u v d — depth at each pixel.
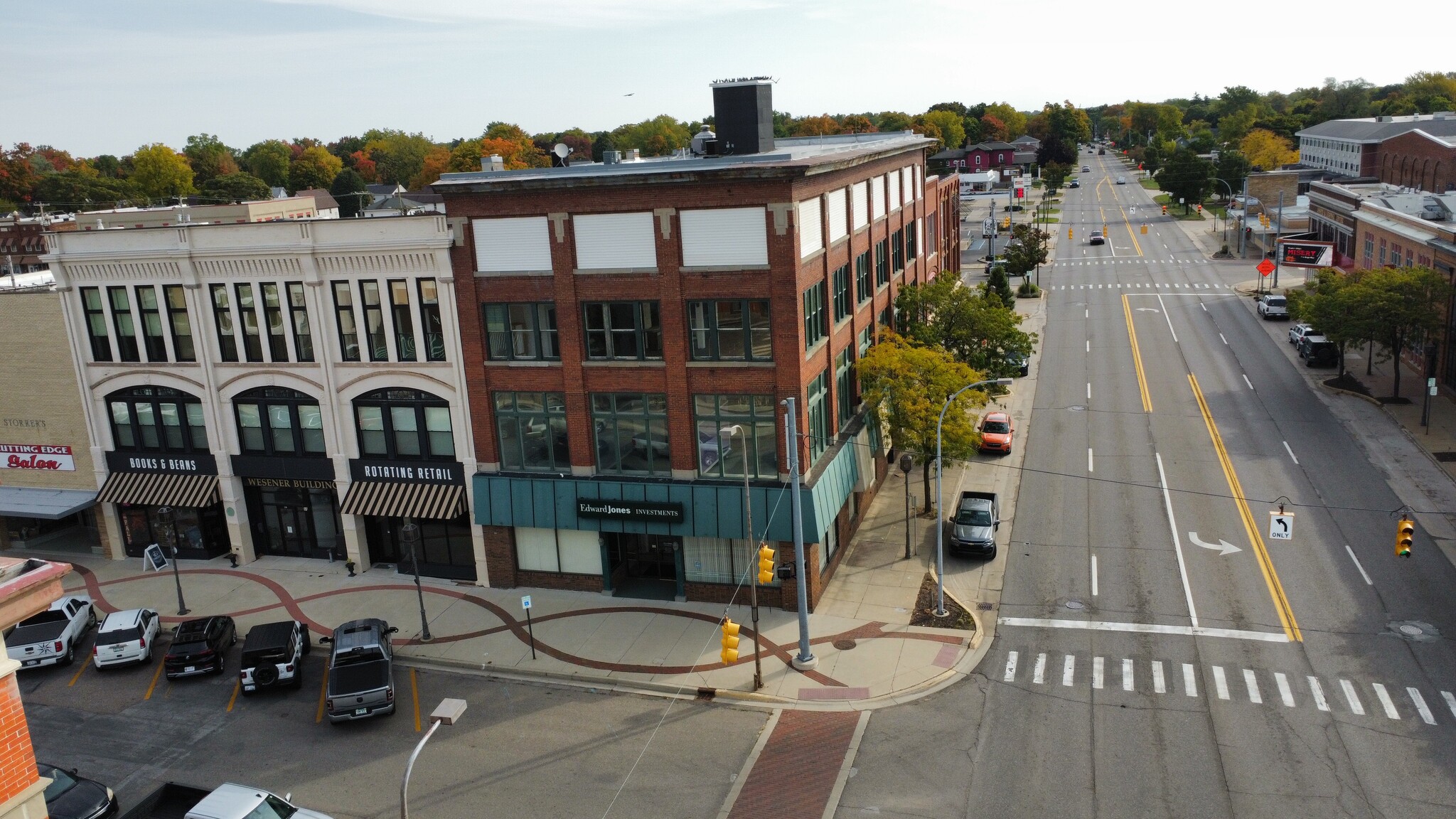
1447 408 48.81
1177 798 21.66
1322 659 27.20
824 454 34.44
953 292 44.91
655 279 31.14
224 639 31.12
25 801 11.51
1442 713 24.28
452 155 176.38
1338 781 21.89
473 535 35.38
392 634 32.19
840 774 23.42
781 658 29.19
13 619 11.08
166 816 21.30
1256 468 42.25
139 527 39.94
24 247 94.69
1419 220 58.62
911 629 30.47
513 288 32.75
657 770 24.06
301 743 26.27
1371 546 34.09
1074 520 38.06
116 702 28.95
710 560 33.06
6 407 40.16
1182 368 60.12
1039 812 21.50
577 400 32.81
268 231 34.75
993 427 46.81
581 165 35.81
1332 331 51.53
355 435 36.03
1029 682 27.06
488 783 23.84
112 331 37.84
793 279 29.92
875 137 55.22
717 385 31.44
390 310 34.31
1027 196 187.88
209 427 37.47
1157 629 29.50
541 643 31.06
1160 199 168.25
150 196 166.62
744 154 36.38
